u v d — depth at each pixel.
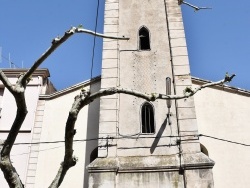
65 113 20.48
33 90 21.38
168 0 20.97
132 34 19.88
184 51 18.81
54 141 19.62
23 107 9.17
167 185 14.98
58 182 9.06
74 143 19.38
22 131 19.98
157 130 16.62
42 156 19.27
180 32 19.55
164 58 18.84
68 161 9.25
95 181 15.04
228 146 19.30
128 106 17.47
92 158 19.06
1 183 18.66
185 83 17.72
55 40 8.94
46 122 20.31
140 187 15.02
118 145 16.38
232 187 18.19
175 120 16.83
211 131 19.55
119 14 20.72
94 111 20.17
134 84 18.09
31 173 18.77
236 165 18.78
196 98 20.44
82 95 9.64
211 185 14.60
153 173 15.30
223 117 20.03
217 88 20.83
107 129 16.70
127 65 18.73
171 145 16.11
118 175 15.37
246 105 20.52
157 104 17.39
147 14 20.64
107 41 19.52
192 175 14.92
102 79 18.25
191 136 16.12
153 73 18.38
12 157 19.23
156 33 19.84
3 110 20.73
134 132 16.69
